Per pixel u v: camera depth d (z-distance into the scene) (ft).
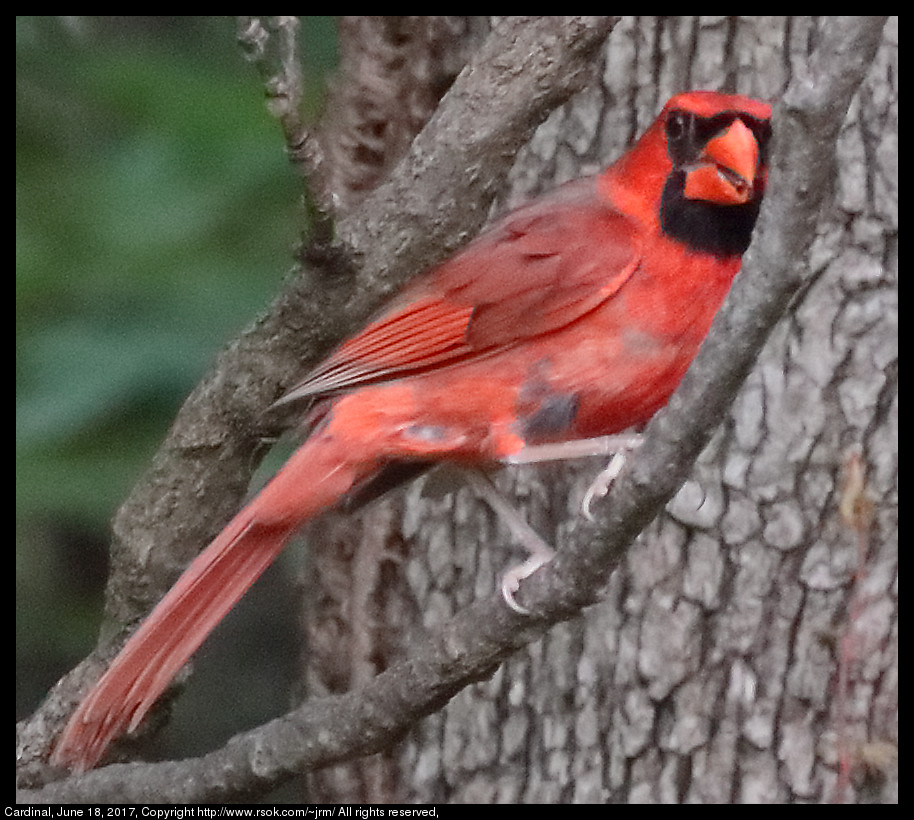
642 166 26.84
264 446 27.45
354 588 36.17
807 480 33.81
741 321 20.94
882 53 34.09
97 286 38.60
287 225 38.83
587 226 26.55
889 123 34.12
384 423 26.37
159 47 41.50
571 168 34.68
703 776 33.96
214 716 44.06
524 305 26.27
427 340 26.48
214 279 38.32
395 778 35.86
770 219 20.45
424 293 26.58
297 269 25.38
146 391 37.22
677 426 21.86
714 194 25.86
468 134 25.91
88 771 26.43
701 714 33.96
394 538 35.96
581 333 26.40
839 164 34.04
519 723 35.01
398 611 36.01
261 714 44.14
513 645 24.49
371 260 26.11
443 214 26.05
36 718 28.45
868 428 33.68
